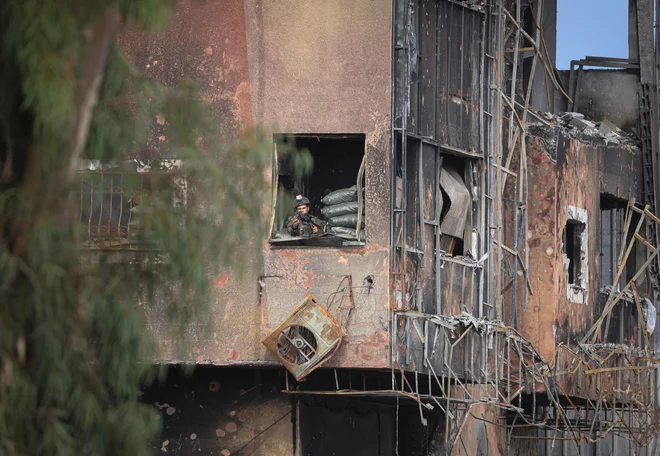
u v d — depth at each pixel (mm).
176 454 37375
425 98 37781
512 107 43375
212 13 36062
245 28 36000
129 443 20328
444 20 38938
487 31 41094
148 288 21234
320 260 35375
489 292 40594
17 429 19234
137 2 19781
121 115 21109
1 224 19047
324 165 38938
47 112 18359
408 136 36594
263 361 35125
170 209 20922
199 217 21281
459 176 40688
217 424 37438
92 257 21328
